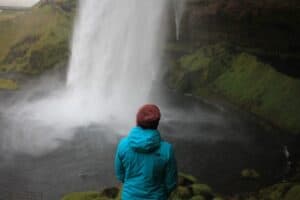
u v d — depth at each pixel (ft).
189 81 203.31
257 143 127.24
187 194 60.49
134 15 206.49
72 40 209.46
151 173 31.53
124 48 204.44
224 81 194.49
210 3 220.84
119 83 197.06
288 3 193.06
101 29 202.28
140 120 31.60
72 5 233.96
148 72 209.05
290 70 194.39
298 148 124.77
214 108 171.83
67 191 89.86
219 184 96.78
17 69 208.74
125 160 32.01
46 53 212.84
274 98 163.63
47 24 228.02
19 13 246.88
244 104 169.78
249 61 197.26
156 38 216.74
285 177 102.27
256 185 96.58
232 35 216.54
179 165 107.04
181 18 227.20
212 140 127.44
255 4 204.13
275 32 200.95
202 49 220.84
